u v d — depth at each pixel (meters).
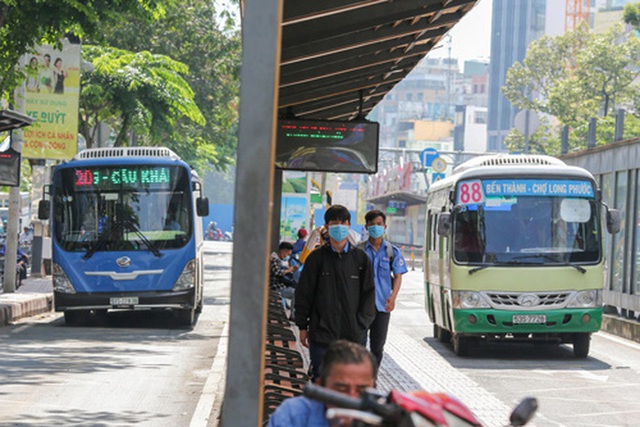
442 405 5.16
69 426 16.27
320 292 14.82
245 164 8.10
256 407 8.01
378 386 22.30
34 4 30.91
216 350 27.84
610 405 20.42
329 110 31.77
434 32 21.28
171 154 35.62
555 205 28.39
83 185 34.53
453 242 28.39
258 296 8.04
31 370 22.81
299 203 64.12
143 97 54.12
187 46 69.75
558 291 28.00
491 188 28.47
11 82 33.44
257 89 8.12
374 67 24.42
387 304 18.31
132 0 32.25
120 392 20.11
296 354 16.36
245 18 8.13
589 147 40.41
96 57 53.56
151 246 34.38
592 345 32.28
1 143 48.69
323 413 5.76
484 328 27.95
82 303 34.06
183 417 17.39
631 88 114.25
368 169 27.83
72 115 45.72
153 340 30.30
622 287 36.06
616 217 28.30
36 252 56.38
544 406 20.12
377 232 18.31
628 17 85.69
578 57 116.75
